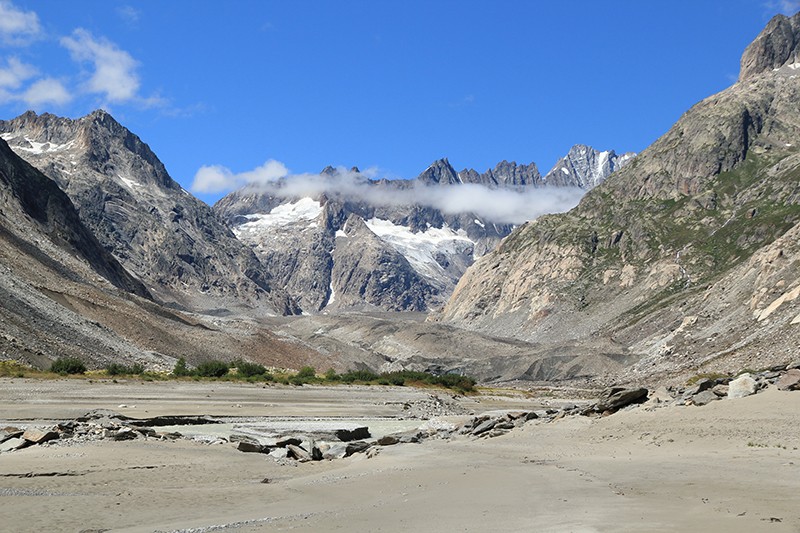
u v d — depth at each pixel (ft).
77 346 356.79
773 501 67.15
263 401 261.85
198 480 102.58
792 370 118.73
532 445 123.13
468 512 71.41
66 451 124.16
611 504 70.69
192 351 477.77
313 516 74.28
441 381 431.43
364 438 167.53
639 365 550.77
